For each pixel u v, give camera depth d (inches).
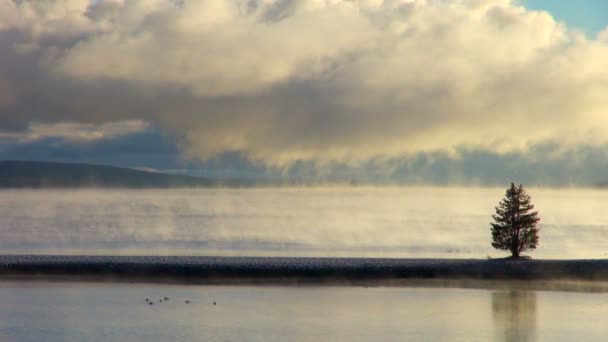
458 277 6978.4
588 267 7145.7
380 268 7258.9
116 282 6806.1
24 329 5123.0
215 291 6427.2
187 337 4901.6
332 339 4842.5
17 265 7362.2
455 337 4881.9
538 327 5142.7
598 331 5032.0
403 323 5265.8
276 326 5182.1
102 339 4872.0
